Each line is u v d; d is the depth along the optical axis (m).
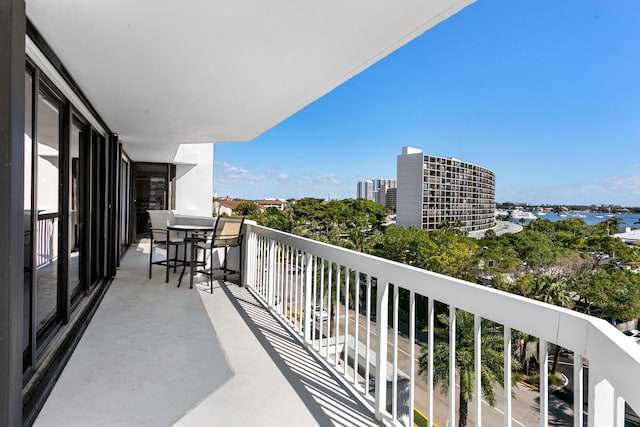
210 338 3.04
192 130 5.01
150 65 2.60
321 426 1.88
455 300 1.53
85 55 2.40
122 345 2.85
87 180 3.75
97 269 4.35
